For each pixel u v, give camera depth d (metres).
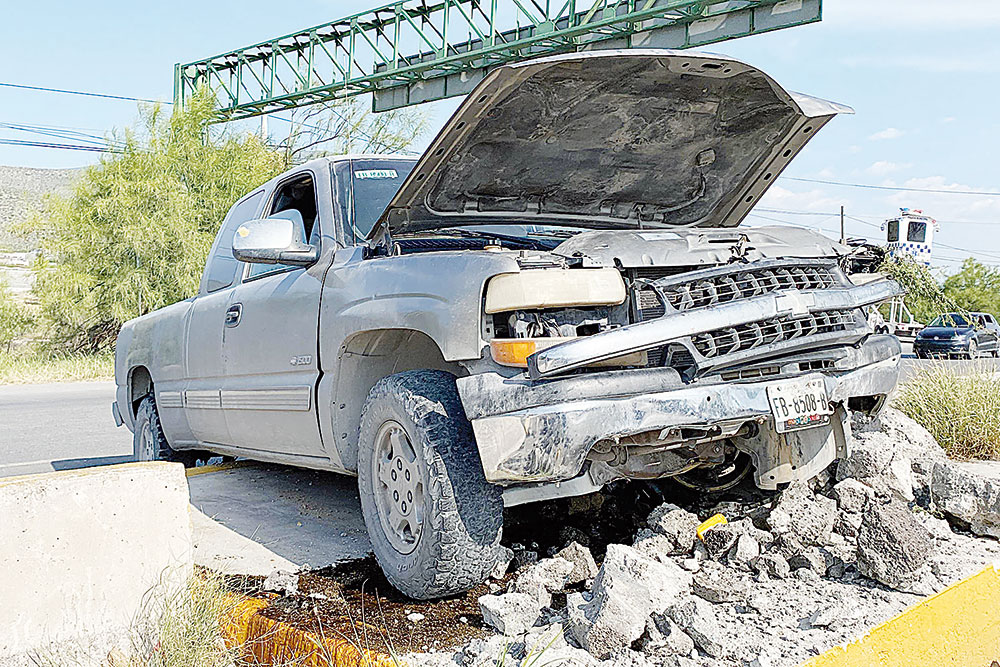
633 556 2.92
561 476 2.99
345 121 28.27
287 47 24.78
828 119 4.27
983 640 3.30
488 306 3.14
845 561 3.47
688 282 3.26
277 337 4.38
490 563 3.20
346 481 5.45
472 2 20.30
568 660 2.69
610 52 3.40
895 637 2.99
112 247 23.33
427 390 3.32
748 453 3.78
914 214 33.22
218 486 5.36
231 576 3.67
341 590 3.50
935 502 4.05
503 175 4.05
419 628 3.09
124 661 2.85
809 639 2.87
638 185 4.52
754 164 4.59
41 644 2.77
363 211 4.35
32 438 9.67
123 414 6.84
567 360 2.96
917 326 17.75
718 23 16.52
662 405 3.05
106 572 2.90
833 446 3.72
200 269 23.50
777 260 3.42
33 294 24.92
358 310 3.73
